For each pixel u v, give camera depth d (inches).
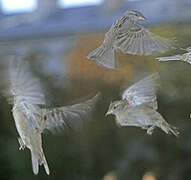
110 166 539.8
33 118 157.4
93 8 720.3
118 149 540.1
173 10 603.8
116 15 653.9
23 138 162.9
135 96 182.1
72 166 530.9
